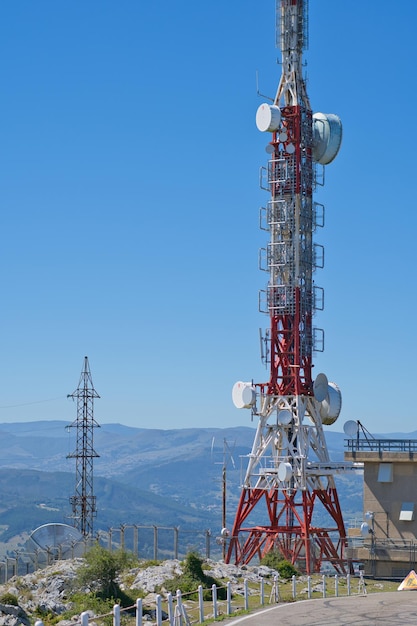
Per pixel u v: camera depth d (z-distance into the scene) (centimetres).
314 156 11700
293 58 11744
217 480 11656
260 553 11075
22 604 6512
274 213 11419
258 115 11475
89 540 10294
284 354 11362
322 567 10994
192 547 8306
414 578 7075
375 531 9012
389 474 9000
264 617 4969
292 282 11294
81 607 6097
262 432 11450
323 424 11656
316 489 11375
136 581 7206
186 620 4522
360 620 4794
